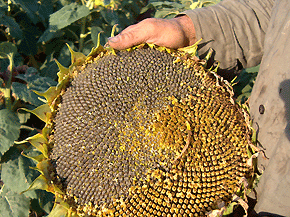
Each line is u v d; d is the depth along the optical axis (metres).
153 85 0.60
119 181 0.55
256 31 0.67
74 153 0.57
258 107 0.58
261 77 0.59
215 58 0.70
